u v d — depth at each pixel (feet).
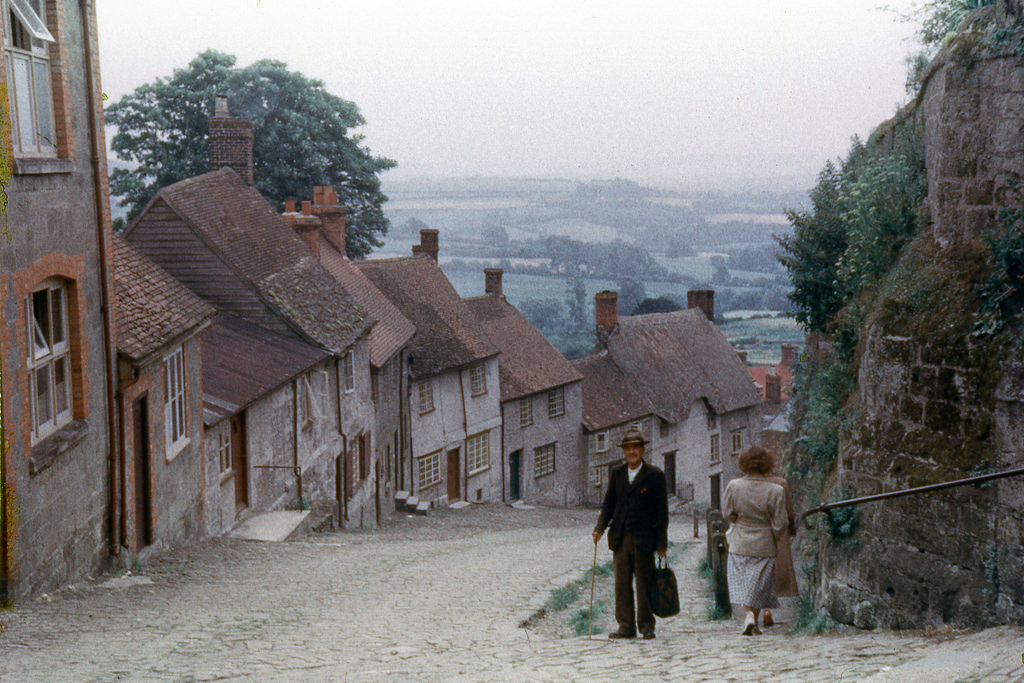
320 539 64.28
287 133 163.43
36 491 33.99
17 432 32.22
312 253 98.32
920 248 30.04
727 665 20.75
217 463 58.90
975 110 28.07
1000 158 27.22
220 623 31.37
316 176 165.68
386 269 133.90
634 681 19.45
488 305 153.48
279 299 80.69
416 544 66.80
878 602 27.63
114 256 51.75
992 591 24.63
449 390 127.54
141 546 46.39
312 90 171.12
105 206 41.34
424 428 122.11
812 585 31.89
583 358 163.22
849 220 44.14
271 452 69.56
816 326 54.13
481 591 40.37
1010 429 24.89
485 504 133.49
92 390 39.88
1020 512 23.93
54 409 37.06
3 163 31.24
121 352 42.32
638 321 174.19
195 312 53.01
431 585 42.09
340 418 83.97
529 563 52.16
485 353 132.87
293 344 77.97
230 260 80.07
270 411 69.26
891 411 28.35
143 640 27.78
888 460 27.78
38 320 36.17
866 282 39.45
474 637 29.45
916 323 27.99
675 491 164.96
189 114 162.20
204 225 81.76
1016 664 16.81
